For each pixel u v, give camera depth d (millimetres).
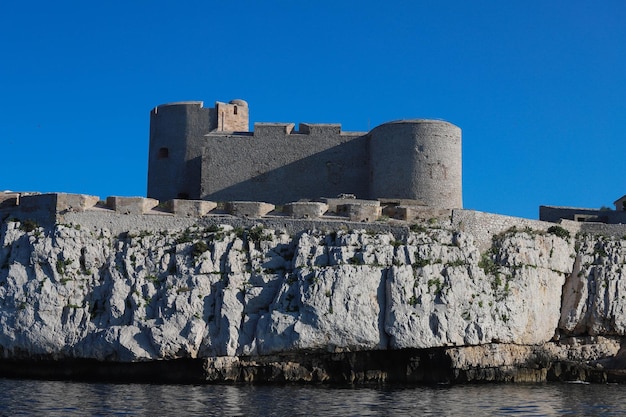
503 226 64875
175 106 76562
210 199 72375
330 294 57375
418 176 69188
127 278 60031
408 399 50875
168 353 57156
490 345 59500
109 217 62656
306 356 57500
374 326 57312
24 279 60438
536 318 62219
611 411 48844
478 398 52031
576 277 65250
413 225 62406
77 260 60938
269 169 72688
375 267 58844
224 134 73312
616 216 72562
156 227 62875
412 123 69812
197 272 59594
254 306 58531
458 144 70750
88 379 58312
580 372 63156
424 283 58688
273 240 61281
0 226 64625
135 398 49812
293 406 47781
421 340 57156
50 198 62906
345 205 63875
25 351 59312
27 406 46906
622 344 64875
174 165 75938
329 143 72875
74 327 58938
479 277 60438
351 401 49719
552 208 75125
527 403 50844
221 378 57031
